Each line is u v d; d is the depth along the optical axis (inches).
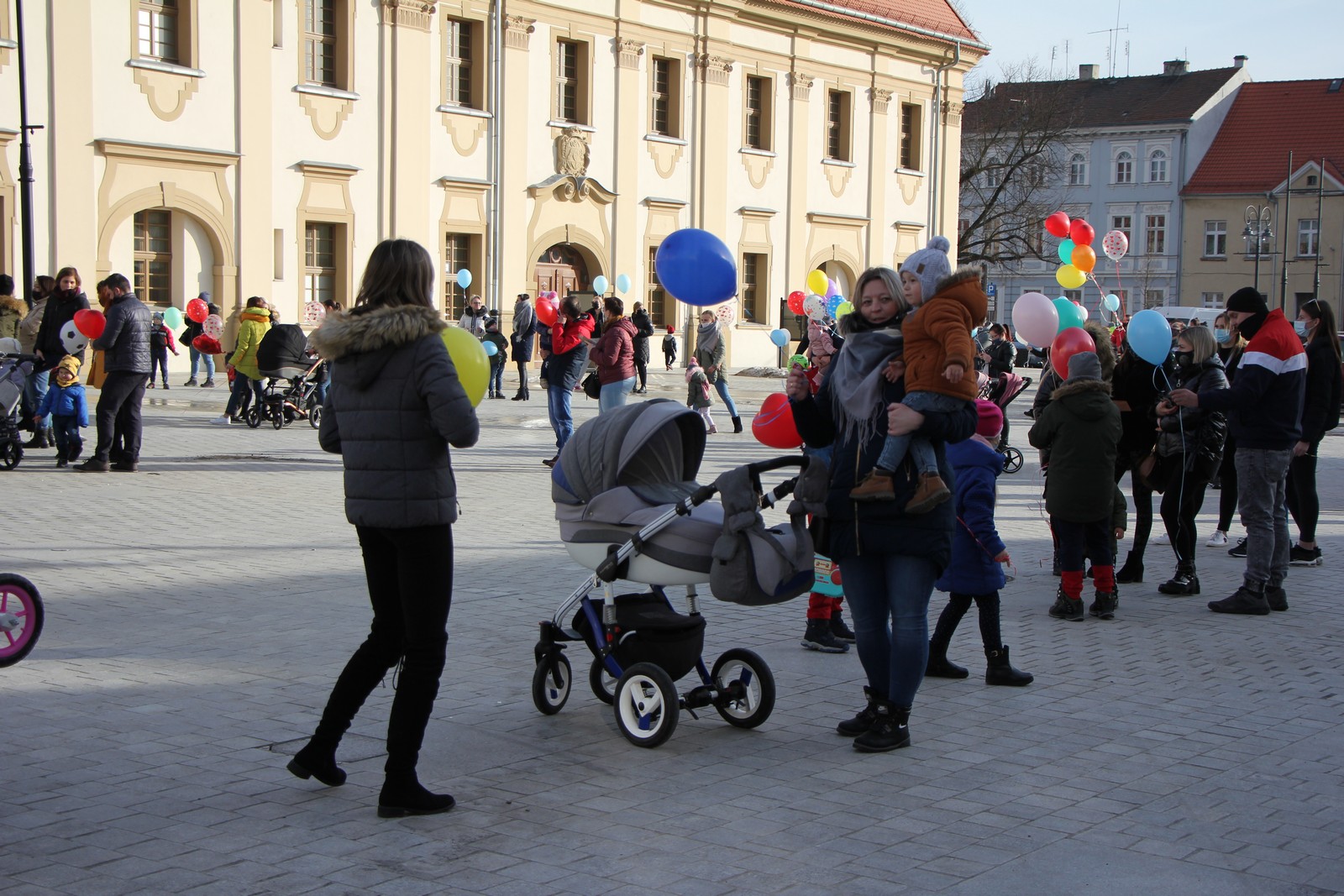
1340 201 2655.0
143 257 1080.8
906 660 226.5
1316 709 262.4
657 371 1438.2
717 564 225.5
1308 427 419.2
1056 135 2267.5
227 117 1105.4
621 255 1411.2
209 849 178.1
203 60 1088.8
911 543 221.9
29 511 467.8
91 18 1019.3
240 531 441.7
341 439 194.9
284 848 179.0
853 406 222.8
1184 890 172.2
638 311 1242.0
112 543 410.3
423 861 175.9
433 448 191.6
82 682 257.3
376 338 186.4
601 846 182.5
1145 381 383.6
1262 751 233.9
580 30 1352.1
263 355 775.1
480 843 182.9
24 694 248.1
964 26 1782.7
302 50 1152.2
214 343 797.9
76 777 204.8
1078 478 336.2
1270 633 331.0
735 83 1503.4
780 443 278.5
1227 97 2834.6
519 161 1310.3
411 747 191.6
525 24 1302.9
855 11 1601.9
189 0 1075.3
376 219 1210.6
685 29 1445.6
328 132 1173.1
